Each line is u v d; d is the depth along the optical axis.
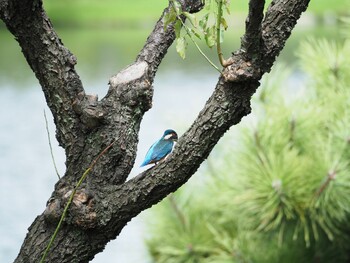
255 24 4.16
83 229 4.69
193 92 30.16
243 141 10.52
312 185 9.96
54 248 4.73
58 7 62.31
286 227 10.92
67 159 4.88
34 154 22.86
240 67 4.34
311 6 47.25
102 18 59.19
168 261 11.59
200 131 4.48
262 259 10.80
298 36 38.25
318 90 11.75
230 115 4.45
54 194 4.80
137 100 4.91
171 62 39.09
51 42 4.71
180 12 4.33
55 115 4.86
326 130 11.09
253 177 10.05
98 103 4.84
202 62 38.25
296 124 10.55
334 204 10.21
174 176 4.57
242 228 11.15
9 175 20.38
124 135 4.85
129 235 14.95
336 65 11.58
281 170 9.92
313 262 10.98
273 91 10.87
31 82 34.94
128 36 50.44
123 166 4.87
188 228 11.31
